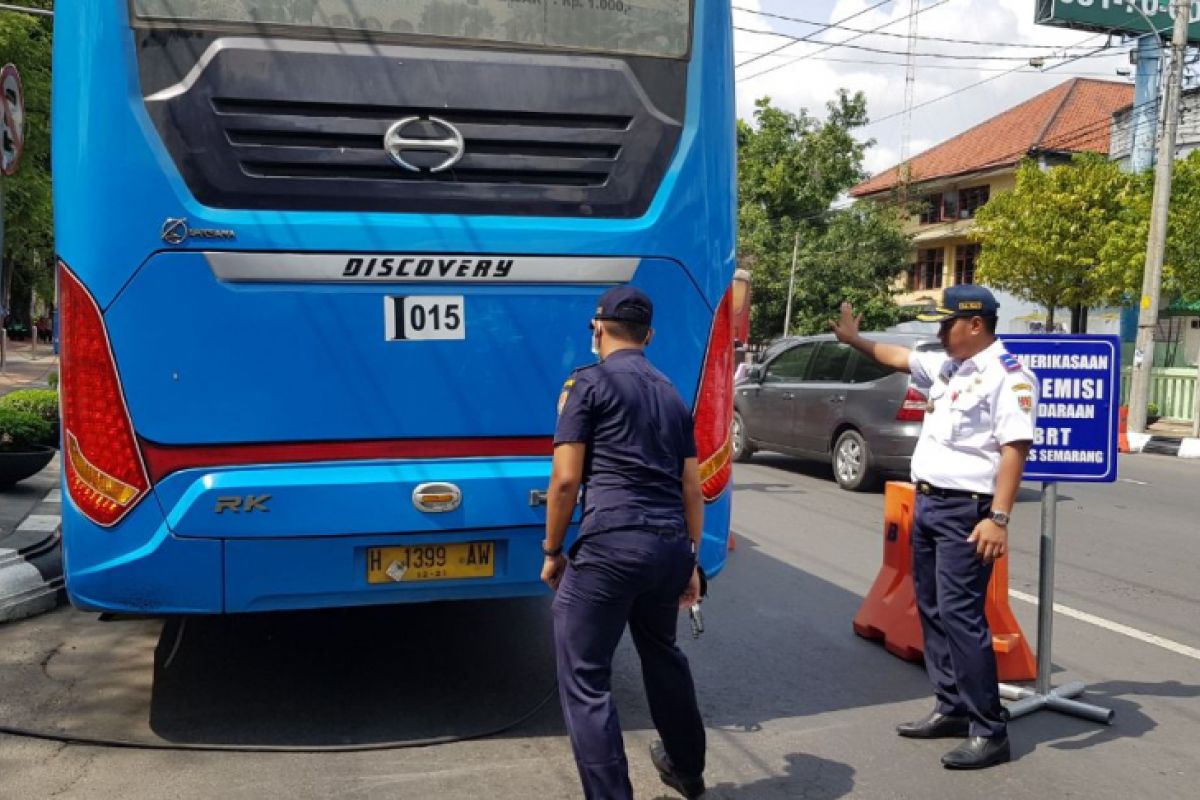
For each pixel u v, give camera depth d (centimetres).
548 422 420
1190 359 2636
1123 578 760
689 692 374
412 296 403
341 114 394
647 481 351
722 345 451
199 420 387
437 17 403
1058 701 489
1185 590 725
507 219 411
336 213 394
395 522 401
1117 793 403
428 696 481
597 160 421
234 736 432
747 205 3800
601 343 371
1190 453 1653
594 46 420
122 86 379
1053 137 3728
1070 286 2327
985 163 3856
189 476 388
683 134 433
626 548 343
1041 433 484
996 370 424
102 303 382
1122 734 462
